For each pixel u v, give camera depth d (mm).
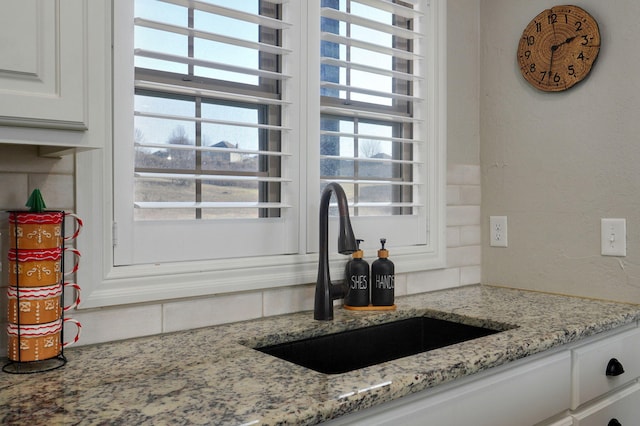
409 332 1715
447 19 2086
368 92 1801
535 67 2010
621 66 1791
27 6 891
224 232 1486
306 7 1656
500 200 2154
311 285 1683
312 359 1464
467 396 1173
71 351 1218
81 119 953
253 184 1620
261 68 1654
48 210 1146
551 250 1995
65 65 933
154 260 1360
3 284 1140
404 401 1067
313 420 868
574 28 1898
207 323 1454
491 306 1765
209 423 807
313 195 1674
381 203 1854
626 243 1793
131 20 1311
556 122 1971
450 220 2102
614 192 1821
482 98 2209
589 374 1520
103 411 854
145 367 1097
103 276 1272
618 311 1671
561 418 1471
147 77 1415
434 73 2029
